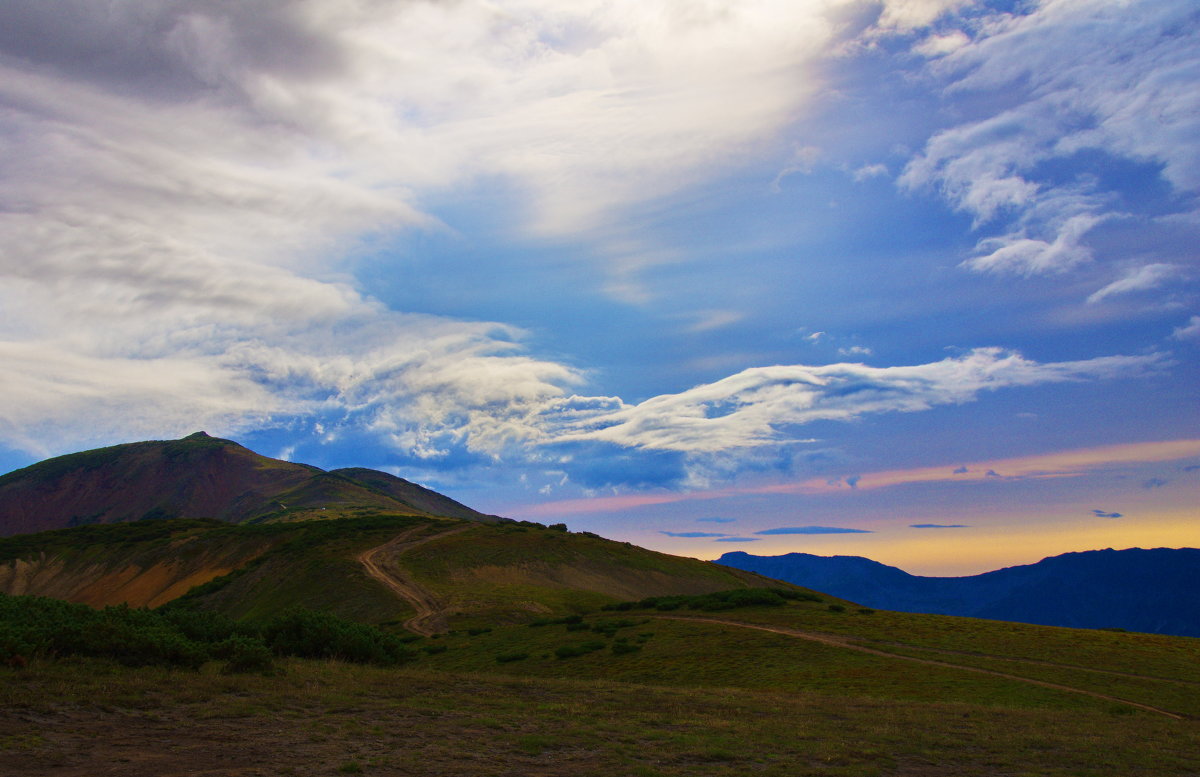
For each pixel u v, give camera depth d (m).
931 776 16.66
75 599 138.00
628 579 115.19
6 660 19.75
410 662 34.62
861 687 37.12
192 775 12.53
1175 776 17.84
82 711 16.31
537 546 124.94
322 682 23.39
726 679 41.66
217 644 24.84
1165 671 40.66
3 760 12.52
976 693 35.19
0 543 161.00
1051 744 21.06
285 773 13.09
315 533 137.50
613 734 18.89
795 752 18.08
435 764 14.59
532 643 58.53
